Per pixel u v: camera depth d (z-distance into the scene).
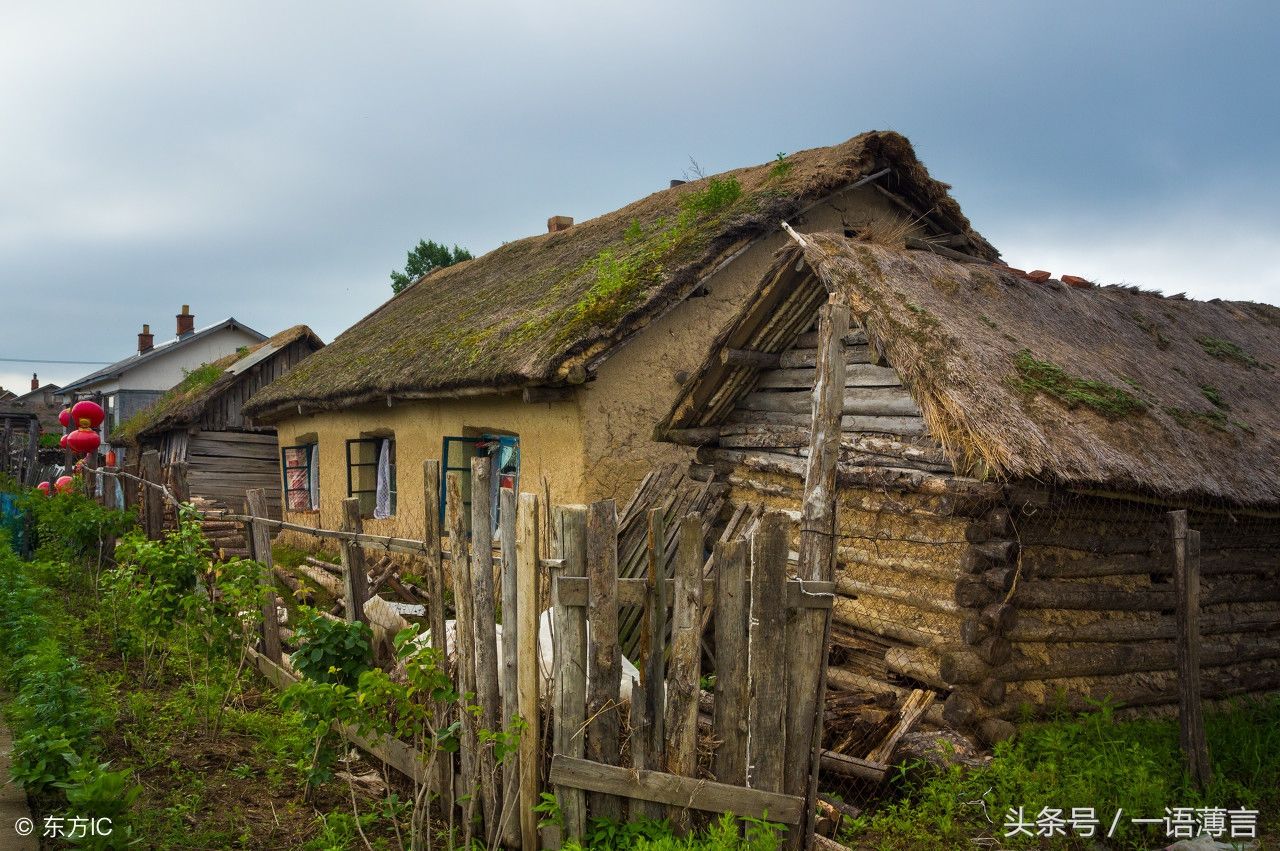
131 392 35.09
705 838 4.35
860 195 11.48
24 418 30.11
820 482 5.48
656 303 9.46
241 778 5.31
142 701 6.07
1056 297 8.78
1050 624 6.70
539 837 4.49
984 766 5.89
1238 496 7.04
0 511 16.17
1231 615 8.02
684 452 10.15
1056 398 6.90
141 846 4.23
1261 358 9.93
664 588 4.52
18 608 7.67
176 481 9.52
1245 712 7.50
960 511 6.47
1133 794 5.52
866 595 7.24
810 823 4.55
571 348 9.03
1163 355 8.84
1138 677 7.21
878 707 6.46
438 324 14.05
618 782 4.38
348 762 5.34
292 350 21.42
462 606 4.86
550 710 4.65
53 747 4.57
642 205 14.09
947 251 8.99
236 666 7.31
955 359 6.68
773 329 8.38
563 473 9.74
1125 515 7.12
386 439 14.24
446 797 5.03
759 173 12.10
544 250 15.59
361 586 6.08
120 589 7.52
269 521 7.20
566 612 4.42
